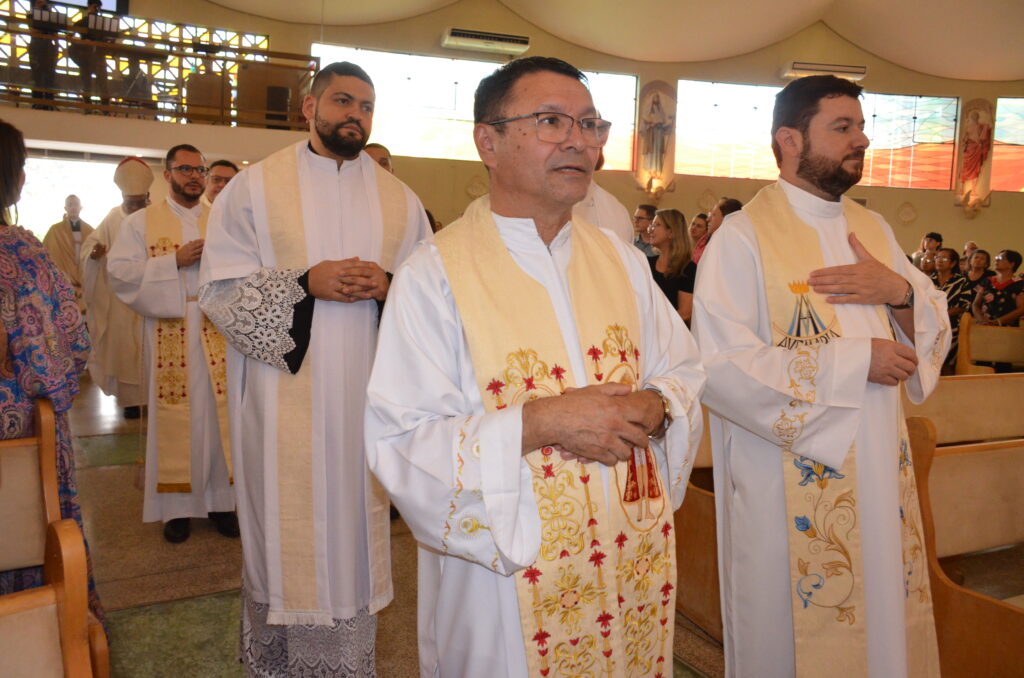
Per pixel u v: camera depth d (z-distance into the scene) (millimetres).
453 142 13992
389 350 1388
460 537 1255
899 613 1908
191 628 2793
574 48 14695
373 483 2258
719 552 2148
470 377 1390
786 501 1961
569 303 1438
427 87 13867
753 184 15344
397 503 1303
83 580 1138
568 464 1344
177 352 3742
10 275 2049
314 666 2232
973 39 14938
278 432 2191
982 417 3156
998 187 16094
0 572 2025
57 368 2094
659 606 1439
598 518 1351
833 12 15227
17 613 1115
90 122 9383
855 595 1916
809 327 1969
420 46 13797
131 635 2734
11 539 1811
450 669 1423
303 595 2197
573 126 1348
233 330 2150
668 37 14492
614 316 1462
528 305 1396
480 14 14102
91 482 4566
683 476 1454
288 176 2270
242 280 2174
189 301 3719
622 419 1253
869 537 1910
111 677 2455
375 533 2271
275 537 2201
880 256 2111
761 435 1939
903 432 2018
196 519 4059
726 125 15312
